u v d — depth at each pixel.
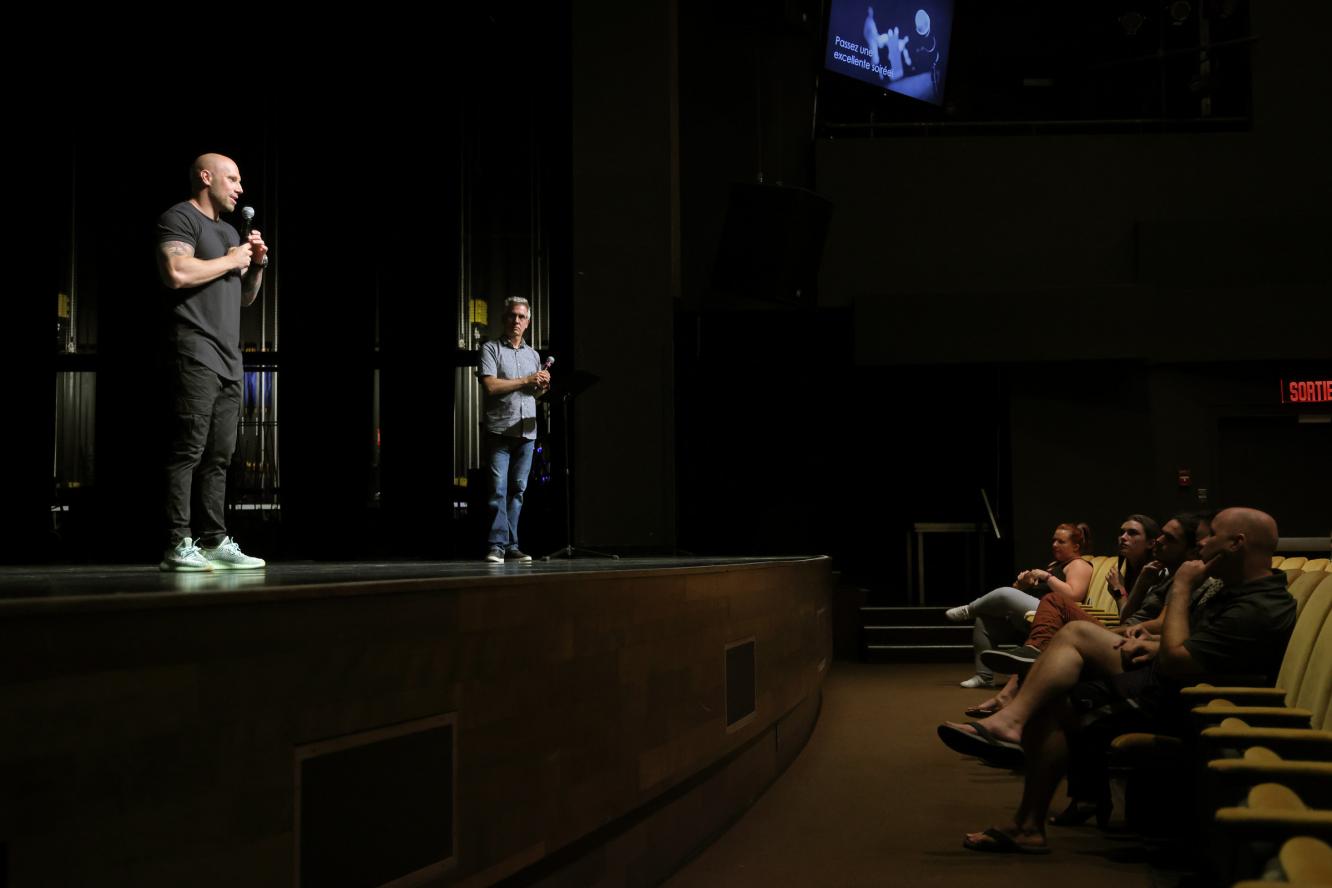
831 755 5.87
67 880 1.52
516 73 11.09
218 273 3.77
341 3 11.00
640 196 9.77
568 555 7.15
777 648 5.21
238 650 1.82
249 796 1.84
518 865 2.66
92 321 10.76
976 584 11.27
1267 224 10.12
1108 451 10.30
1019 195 10.46
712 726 4.12
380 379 10.88
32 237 10.63
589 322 9.73
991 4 11.89
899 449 11.32
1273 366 10.17
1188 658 3.65
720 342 11.36
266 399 10.85
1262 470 10.27
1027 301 10.16
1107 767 4.24
